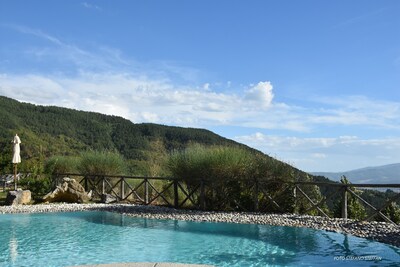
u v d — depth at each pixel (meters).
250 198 13.63
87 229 10.45
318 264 7.05
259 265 7.01
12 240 9.08
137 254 7.78
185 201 14.72
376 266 6.92
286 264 7.06
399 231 9.35
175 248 8.27
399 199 10.22
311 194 13.10
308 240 8.97
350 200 12.70
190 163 14.05
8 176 21.39
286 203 13.06
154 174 18.44
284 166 13.55
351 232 9.68
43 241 8.96
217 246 8.44
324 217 11.52
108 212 13.55
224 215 12.38
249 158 13.77
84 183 19.06
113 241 8.95
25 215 12.98
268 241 8.88
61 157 21.36
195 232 9.98
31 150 33.00
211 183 13.88
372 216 10.62
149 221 11.73
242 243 8.70
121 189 16.94
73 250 8.11
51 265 7.03
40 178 18.44
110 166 18.72
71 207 14.43
